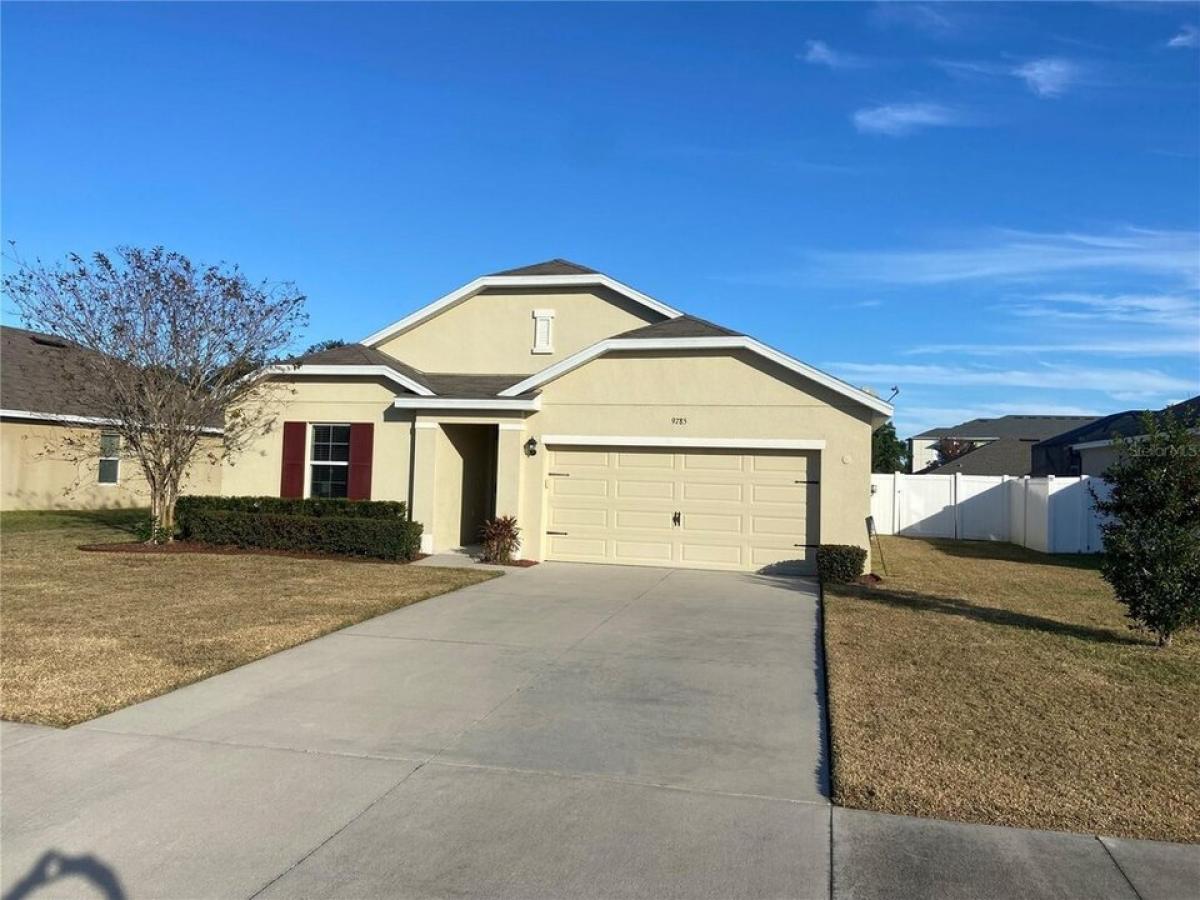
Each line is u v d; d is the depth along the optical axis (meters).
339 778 5.16
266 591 11.38
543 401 15.73
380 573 13.33
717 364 14.96
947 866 4.13
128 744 5.67
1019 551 20.11
